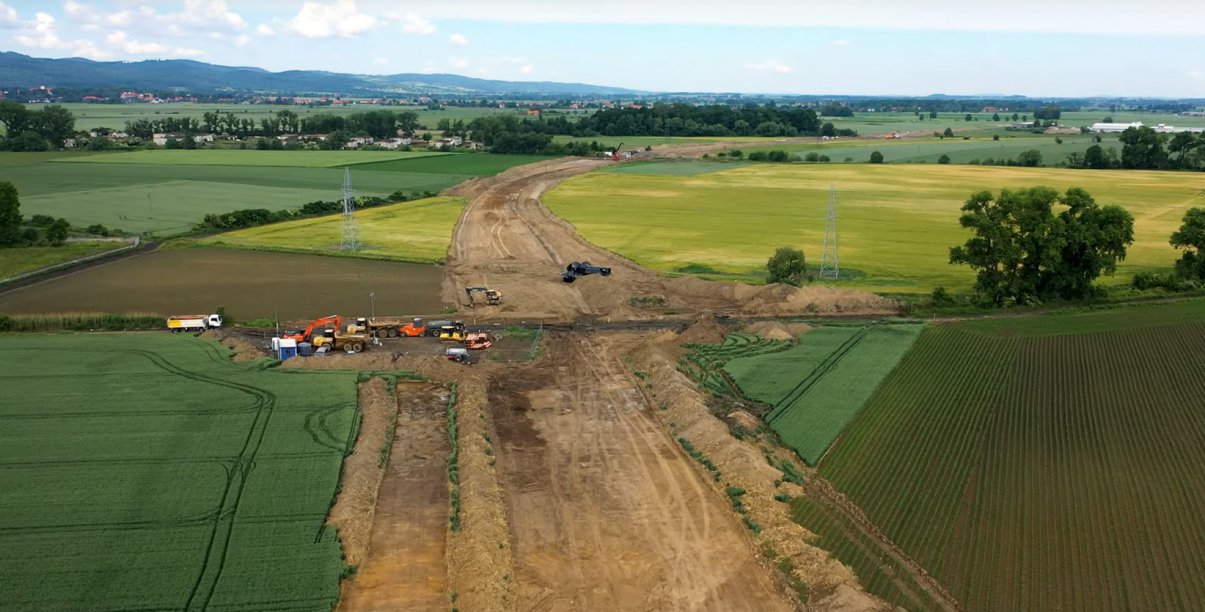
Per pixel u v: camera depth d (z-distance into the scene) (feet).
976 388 235.61
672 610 138.00
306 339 279.49
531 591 142.61
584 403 231.09
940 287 350.64
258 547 149.89
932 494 172.96
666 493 177.68
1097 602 135.33
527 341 291.79
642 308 336.49
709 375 252.01
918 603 135.95
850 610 132.36
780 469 183.42
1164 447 193.36
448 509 170.19
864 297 336.29
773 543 156.25
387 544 156.15
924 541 154.92
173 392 226.79
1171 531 156.15
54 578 138.51
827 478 181.06
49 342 273.13
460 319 319.68
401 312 328.29
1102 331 286.46
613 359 270.87
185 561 144.87
